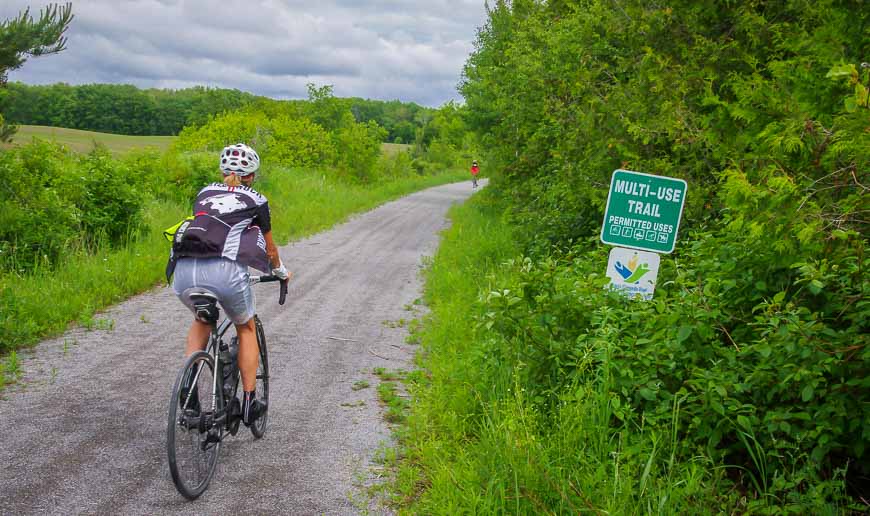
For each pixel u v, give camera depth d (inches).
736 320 209.0
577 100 440.8
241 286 178.4
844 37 208.4
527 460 161.9
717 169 316.2
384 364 293.9
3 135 458.6
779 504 169.2
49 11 442.0
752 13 318.3
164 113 3809.1
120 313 361.7
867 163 144.7
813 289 165.2
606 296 217.9
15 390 237.5
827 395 171.8
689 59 327.0
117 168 548.7
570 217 462.6
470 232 765.3
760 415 181.3
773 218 148.3
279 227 754.8
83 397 233.9
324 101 1743.4
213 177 834.2
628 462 165.9
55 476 174.2
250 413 185.8
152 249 514.3
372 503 169.2
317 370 282.4
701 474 159.9
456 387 238.1
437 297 432.8
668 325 193.8
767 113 209.3
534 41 735.1
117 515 157.4
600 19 415.2
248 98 3129.9
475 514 152.2
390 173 2167.8
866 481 182.1
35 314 325.4
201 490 169.6
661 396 185.0
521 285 216.2
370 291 462.0
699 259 244.1
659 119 327.0
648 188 230.1
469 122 1058.1
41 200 443.8
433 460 185.6
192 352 173.0
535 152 703.1
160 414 221.9
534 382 211.3
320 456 196.5
